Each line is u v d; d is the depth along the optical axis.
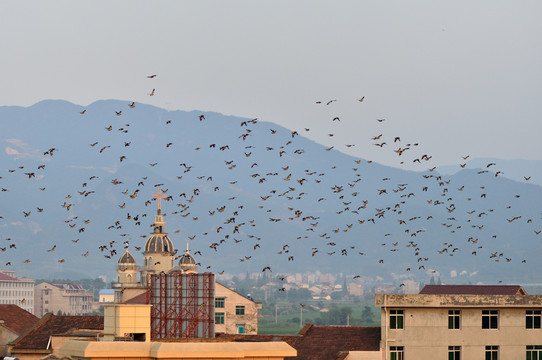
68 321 190.88
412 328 158.38
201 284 172.62
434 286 194.00
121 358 111.62
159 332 182.62
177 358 110.44
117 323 128.38
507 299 161.12
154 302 189.38
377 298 157.12
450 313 160.25
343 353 152.62
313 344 160.12
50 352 179.62
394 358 157.50
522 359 161.62
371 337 159.62
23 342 185.75
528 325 162.75
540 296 162.38
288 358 158.12
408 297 157.88
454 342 159.62
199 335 170.38
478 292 186.88
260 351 114.00
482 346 160.62
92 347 111.38
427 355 158.25
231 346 112.75
